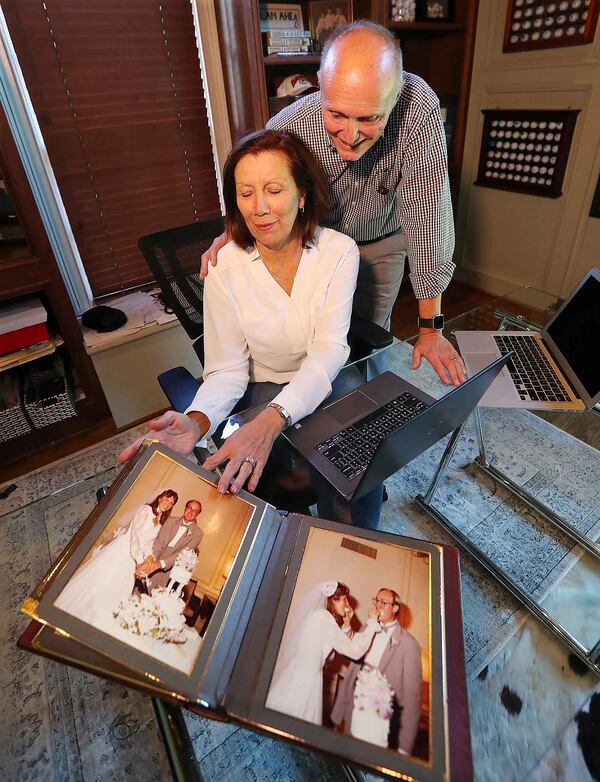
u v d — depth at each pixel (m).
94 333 1.77
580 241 2.34
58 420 1.81
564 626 1.02
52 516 1.49
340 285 1.10
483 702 0.80
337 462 0.91
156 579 0.60
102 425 1.93
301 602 0.63
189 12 1.77
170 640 0.55
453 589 0.65
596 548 1.21
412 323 2.50
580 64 2.05
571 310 1.28
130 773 0.93
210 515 0.68
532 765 0.71
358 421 1.01
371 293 1.80
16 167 1.39
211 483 0.73
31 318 1.58
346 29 0.95
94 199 1.87
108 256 1.99
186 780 0.60
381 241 1.65
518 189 2.47
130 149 1.87
